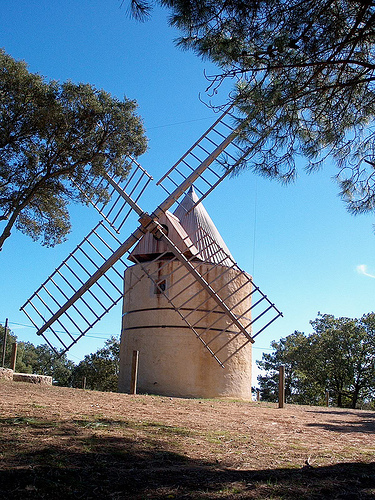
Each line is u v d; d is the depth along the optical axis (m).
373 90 8.07
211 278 19.98
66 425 7.94
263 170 8.27
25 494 4.77
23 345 67.69
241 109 7.95
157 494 5.09
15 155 14.07
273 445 8.16
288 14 6.92
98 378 47.53
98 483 5.30
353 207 9.15
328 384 44.72
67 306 15.99
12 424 7.65
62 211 16.73
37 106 13.21
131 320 21.08
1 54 13.34
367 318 43.75
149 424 8.92
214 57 7.67
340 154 8.77
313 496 5.37
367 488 5.83
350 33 6.97
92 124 13.99
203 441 7.91
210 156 16.06
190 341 19.58
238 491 5.36
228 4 6.98
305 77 7.72
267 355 49.94
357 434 10.36
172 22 7.27
